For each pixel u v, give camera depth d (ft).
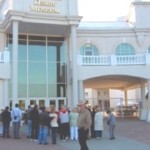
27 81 103.91
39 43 107.86
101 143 55.47
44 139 54.80
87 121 39.32
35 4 98.02
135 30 116.06
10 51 105.70
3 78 93.97
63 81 108.17
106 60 103.35
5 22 100.17
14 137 63.36
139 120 109.50
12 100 92.02
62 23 100.22
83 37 114.93
